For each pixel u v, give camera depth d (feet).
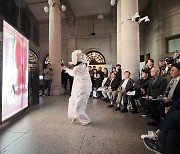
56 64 34.24
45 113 17.92
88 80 14.47
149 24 42.73
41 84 40.47
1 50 12.54
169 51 34.27
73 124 13.96
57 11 34.60
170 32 32.63
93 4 43.34
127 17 21.09
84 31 50.67
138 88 17.95
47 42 52.34
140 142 10.16
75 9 46.09
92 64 50.57
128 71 20.03
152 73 15.57
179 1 30.89
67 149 9.21
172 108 7.89
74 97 14.33
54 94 33.96
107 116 16.65
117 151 8.95
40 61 52.19
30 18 45.44
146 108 16.40
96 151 8.96
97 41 50.11
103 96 27.20
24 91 17.89
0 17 12.39
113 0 30.17
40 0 40.16
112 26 49.16
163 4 34.24
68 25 50.67
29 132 11.98
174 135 6.56
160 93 14.02
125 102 18.62
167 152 6.64
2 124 13.82
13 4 23.40
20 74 16.74
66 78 40.47
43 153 8.74
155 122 13.57
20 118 15.90
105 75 30.99
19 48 16.47
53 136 11.21
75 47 50.57
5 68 13.43
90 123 14.25
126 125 13.62
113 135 11.37
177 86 11.58
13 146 9.62
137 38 21.17
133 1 21.12
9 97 14.19
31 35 46.80
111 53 49.01
